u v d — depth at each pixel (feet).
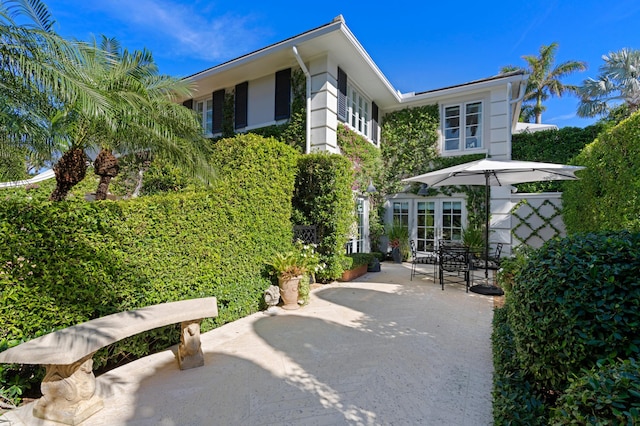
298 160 24.34
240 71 29.32
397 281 25.07
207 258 14.07
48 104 13.62
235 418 8.01
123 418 8.01
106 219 10.68
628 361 4.65
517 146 33.73
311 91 26.81
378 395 9.05
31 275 9.11
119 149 19.42
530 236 30.60
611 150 15.31
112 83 15.16
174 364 10.99
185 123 17.60
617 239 6.69
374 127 36.09
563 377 6.14
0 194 22.35
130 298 11.26
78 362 8.11
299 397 8.94
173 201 12.78
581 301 5.97
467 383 9.71
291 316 16.21
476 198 32.68
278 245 18.72
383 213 37.52
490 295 20.53
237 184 15.90
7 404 8.57
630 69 48.32
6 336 8.64
